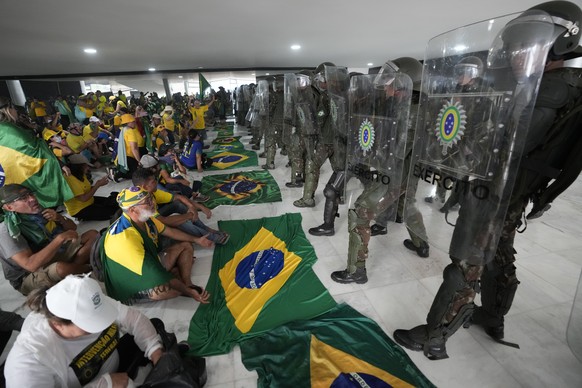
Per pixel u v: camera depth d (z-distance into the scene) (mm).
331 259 2484
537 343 1616
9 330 1546
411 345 1585
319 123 3061
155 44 6000
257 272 2314
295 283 2166
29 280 1896
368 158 1896
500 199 1056
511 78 942
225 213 3492
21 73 10094
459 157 1148
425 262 2416
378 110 1774
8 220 1799
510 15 953
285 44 6746
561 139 1054
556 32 930
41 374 932
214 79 20219
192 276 2318
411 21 4574
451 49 1129
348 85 2328
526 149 1086
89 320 948
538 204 1224
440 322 1406
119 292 1820
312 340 1655
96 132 5926
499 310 1535
